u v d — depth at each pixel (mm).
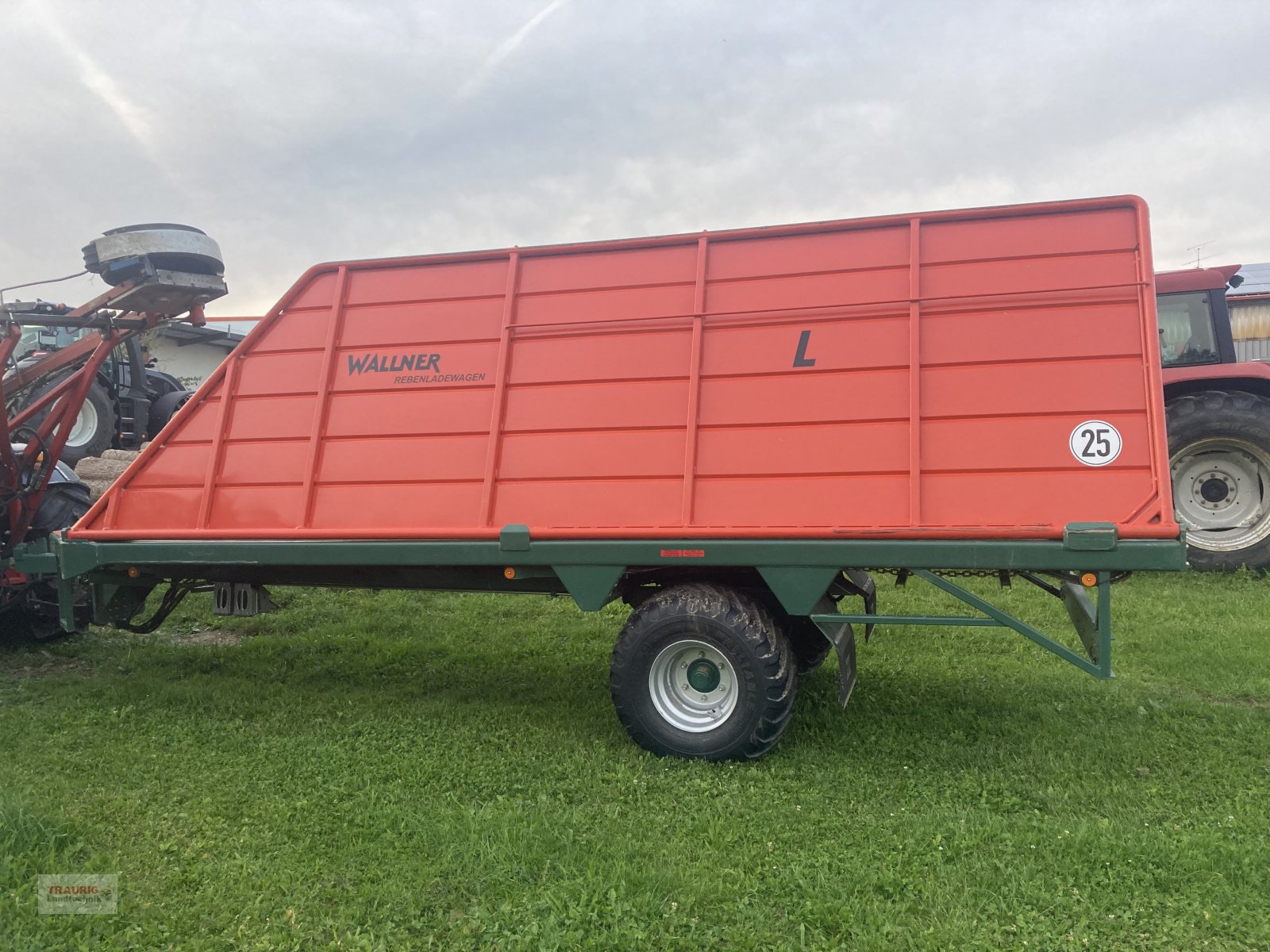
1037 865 3422
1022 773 4434
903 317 4641
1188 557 8844
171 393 13320
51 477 7059
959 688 5852
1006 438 4406
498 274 5344
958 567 4367
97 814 3941
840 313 4727
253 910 3170
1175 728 4996
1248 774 4359
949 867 3424
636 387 4973
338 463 5383
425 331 5395
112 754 4758
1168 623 7254
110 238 5625
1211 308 9375
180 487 5672
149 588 6258
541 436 5070
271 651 7207
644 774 4449
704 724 4676
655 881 3275
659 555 4711
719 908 3156
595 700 5754
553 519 4953
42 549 6266
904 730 5090
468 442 5199
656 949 2924
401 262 5480
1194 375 8930
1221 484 8914
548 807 3994
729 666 4621
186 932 3057
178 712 5516
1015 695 5699
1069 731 5004
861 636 7227
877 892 3279
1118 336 4363
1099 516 4250
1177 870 3365
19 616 7234
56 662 6918
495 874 3334
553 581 5480
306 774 4465
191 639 7805
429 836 3672
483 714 5445
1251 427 8602
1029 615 7688
